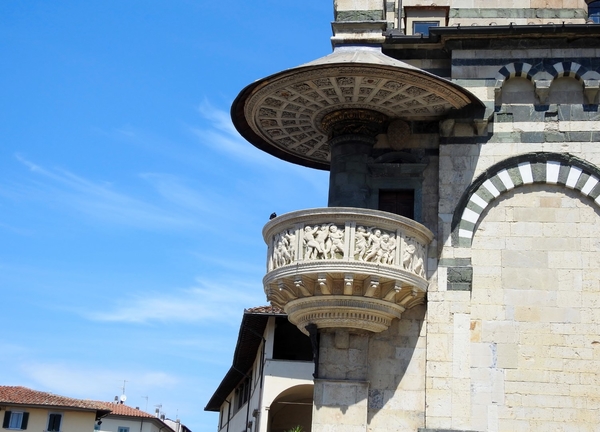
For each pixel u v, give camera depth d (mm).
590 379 19531
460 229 20812
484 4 22922
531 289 20312
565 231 20609
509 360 19844
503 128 21375
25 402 64312
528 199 20938
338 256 19281
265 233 21078
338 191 21547
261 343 43938
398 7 23812
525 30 21219
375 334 20531
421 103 21094
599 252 20375
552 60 21500
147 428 87812
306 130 23141
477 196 21000
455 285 20438
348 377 20094
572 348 19781
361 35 22031
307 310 20234
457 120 21375
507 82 21688
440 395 19781
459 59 21719
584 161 20906
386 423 19906
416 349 20344
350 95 20891
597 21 22906
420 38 21891
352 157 21688
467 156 21281
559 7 22703
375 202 21547
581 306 20047
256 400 44188
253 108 21781
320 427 19797
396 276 19375
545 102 21438
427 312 20391
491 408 19562
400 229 19828
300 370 40375
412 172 21625
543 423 19359
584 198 20781
